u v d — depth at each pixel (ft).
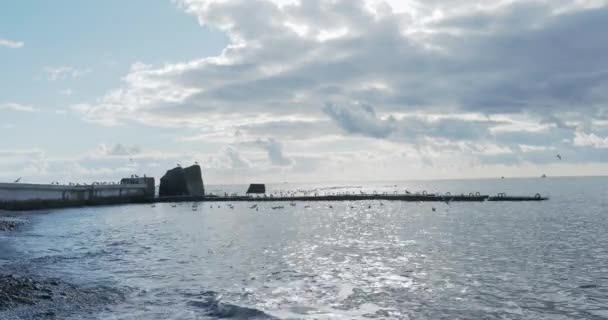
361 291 73.77
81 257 107.76
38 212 280.92
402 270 90.58
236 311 61.41
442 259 102.99
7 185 288.92
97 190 356.79
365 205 333.83
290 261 101.71
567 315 61.72
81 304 64.54
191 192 434.30
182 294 71.51
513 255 107.96
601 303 67.15
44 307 61.98
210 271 90.48
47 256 108.06
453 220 207.00
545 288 75.72
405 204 334.85
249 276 85.51
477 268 92.32
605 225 176.96
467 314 62.08
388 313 62.39
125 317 59.26
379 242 133.49
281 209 307.58
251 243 134.21
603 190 545.03
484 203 325.21
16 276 76.54
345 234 156.46
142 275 86.38
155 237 152.15
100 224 205.26
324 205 341.82
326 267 94.22
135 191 403.95
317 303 66.80
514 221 197.77
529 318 60.59
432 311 63.36
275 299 68.74
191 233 164.96
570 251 113.50
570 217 214.07
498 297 70.38
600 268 91.86
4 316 57.62
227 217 244.22
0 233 160.76
